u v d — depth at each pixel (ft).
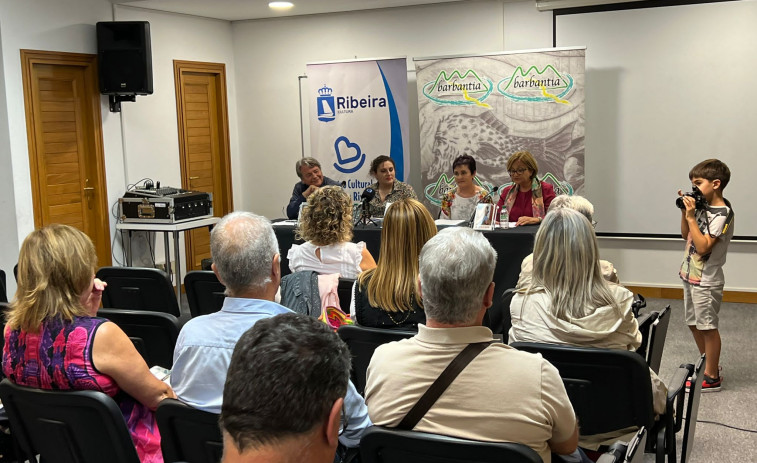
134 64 21.45
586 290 7.68
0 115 19.31
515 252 16.02
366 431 5.29
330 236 10.89
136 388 6.63
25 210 19.88
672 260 22.09
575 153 21.79
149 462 6.73
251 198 28.02
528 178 18.31
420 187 25.26
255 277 6.38
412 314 8.36
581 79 21.39
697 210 13.93
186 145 25.41
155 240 23.98
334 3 23.56
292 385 2.74
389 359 5.63
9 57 19.22
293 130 26.86
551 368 5.37
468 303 5.42
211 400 6.19
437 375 5.41
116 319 9.18
